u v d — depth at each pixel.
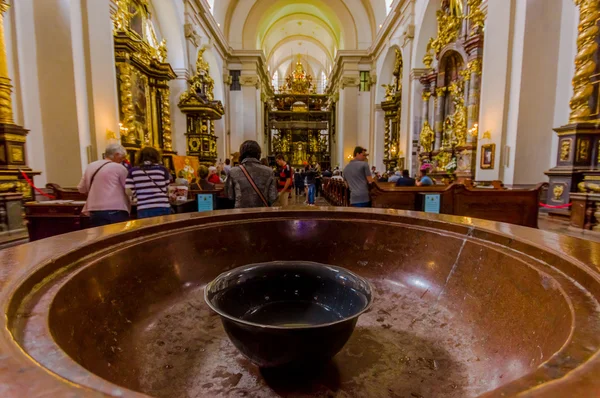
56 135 5.67
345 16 18.31
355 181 4.83
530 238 1.00
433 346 0.99
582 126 5.14
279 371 0.85
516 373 0.74
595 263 0.73
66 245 0.91
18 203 4.04
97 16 6.18
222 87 16.06
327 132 27.03
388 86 15.09
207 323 1.14
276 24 22.75
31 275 0.66
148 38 9.84
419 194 4.96
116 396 0.31
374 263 1.51
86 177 2.84
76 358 0.68
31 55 5.46
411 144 12.25
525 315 0.85
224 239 1.50
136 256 1.14
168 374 0.86
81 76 5.87
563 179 5.34
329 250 1.59
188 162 10.70
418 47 11.69
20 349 0.39
